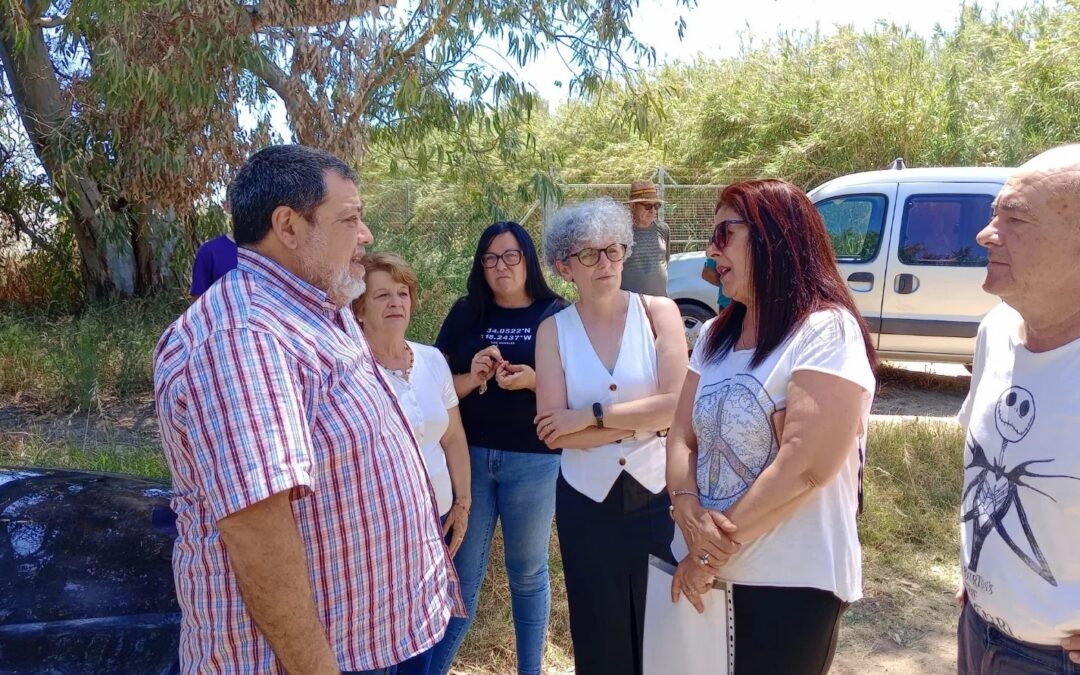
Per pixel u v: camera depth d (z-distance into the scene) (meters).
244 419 1.54
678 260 8.48
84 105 6.93
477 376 3.05
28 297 10.88
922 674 3.50
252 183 1.76
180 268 8.14
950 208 7.29
